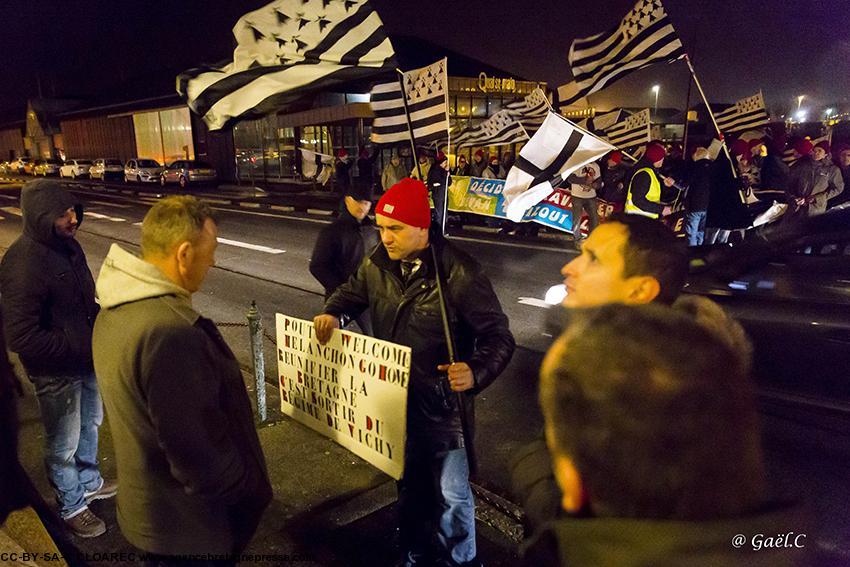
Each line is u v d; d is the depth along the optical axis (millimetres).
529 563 1036
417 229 2184
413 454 2400
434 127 3613
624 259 1357
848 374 3010
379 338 2420
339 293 2578
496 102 26844
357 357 2373
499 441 3996
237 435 1804
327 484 3447
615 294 1374
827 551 2629
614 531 693
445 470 2357
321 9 2666
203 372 1629
